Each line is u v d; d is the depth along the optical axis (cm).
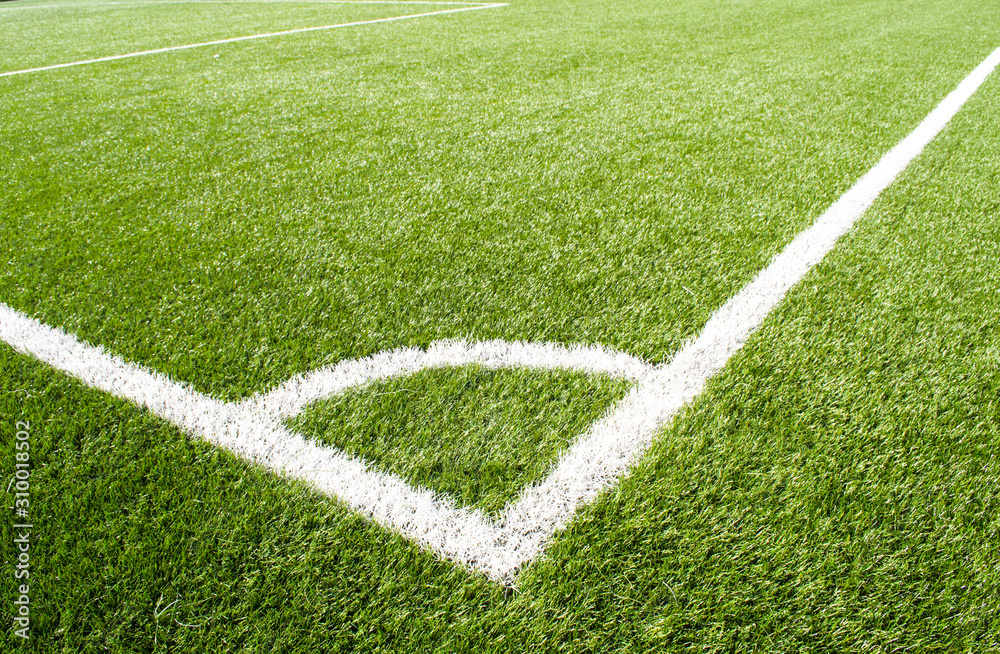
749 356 151
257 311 170
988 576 101
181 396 138
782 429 129
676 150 295
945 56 497
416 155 293
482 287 182
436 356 152
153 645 93
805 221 220
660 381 143
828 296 174
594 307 171
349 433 129
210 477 118
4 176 267
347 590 100
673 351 153
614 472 120
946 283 179
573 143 307
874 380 142
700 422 131
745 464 121
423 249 204
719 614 97
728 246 204
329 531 109
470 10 835
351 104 384
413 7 889
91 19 823
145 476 118
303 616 97
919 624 96
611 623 96
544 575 103
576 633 95
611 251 202
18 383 140
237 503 113
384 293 179
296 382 144
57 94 414
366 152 298
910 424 130
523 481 119
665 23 681
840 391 139
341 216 229
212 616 97
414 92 413
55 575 101
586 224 221
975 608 97
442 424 131
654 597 99
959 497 114
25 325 161
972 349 152
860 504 113
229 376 145
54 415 131
